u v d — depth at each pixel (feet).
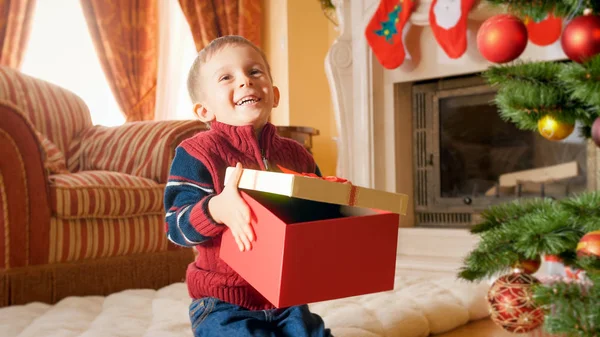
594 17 4.07
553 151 8.41
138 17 11.19
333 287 2.70
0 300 5.47
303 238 2.55
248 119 3.28
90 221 6.24
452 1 8.23
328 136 12.07
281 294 2.53
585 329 2.90
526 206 4.48
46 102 8.00
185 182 3.18
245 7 11.79
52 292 5.85
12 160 5.59
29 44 10.18
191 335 4.21
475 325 5.00
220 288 3.16
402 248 9.11
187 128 7.39
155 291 6.23
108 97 11.00
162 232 6.98
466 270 4.25
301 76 11.76
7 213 5.55
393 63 8.91
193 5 11.60
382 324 4.42
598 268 3.23
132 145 7.50
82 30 10.70
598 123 4.08
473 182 9.09
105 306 5.49
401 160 9.57
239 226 2.76
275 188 2.51
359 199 2.62
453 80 9.12
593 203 3.93
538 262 4.17
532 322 3.90
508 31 4.33
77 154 8.05
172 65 11.59
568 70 3.95
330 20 11.37
